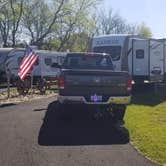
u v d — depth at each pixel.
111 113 13.41
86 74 12.45
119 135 10.91
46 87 24.66
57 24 60.00
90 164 8.17
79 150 9.31
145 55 24.69
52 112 15.02
